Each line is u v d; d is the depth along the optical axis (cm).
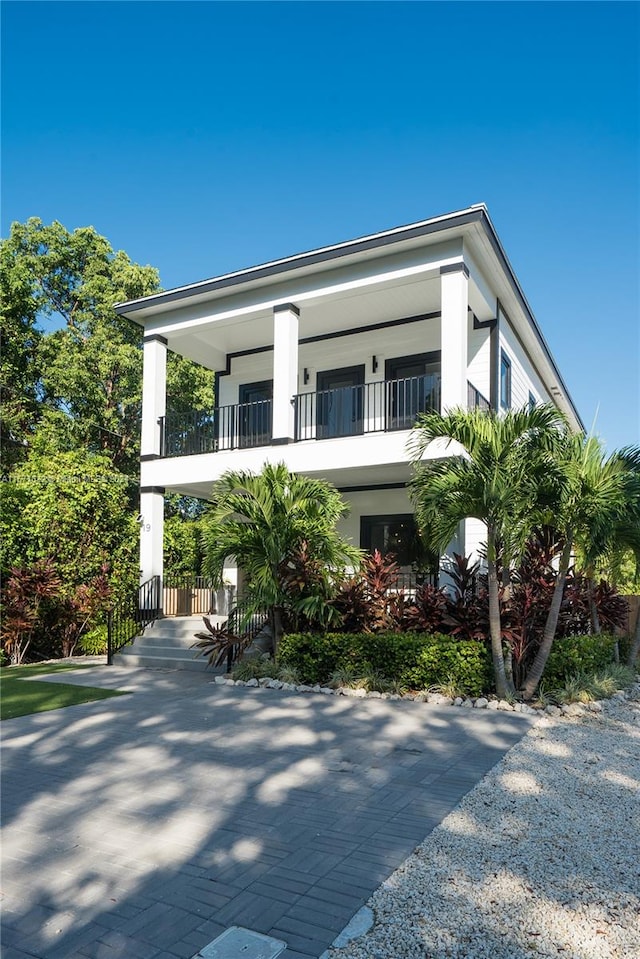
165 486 1523
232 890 380
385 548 1539
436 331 1510
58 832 473
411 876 392
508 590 993
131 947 324
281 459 1356
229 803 527
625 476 851
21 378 2589
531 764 619
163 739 736
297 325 1402
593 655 971
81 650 1564
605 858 414
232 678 1103
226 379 1800
